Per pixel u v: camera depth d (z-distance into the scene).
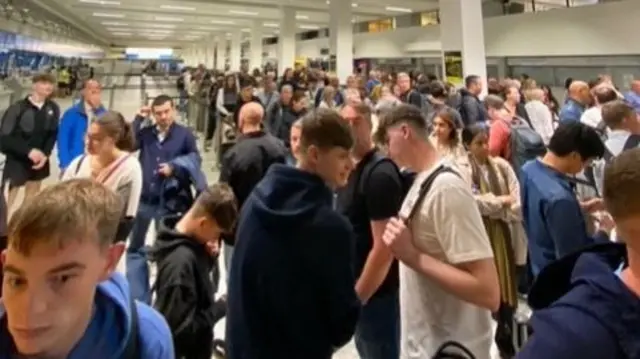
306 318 1.31
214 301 1.94
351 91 5.95
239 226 1.43
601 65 10.14
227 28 27.14
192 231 1.78
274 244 1.30
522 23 11.89
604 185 0.74
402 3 16.02
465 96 5.91
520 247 2.89
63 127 4.43
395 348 1.97
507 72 12.73
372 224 1.75
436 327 1.53
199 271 1.75
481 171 2.84
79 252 0.66
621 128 2.78
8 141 4.47
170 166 3.37
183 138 3.54
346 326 1.32
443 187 1.43
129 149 2.62
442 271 1.39
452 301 1.52
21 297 0.63
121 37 37.66
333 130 1.36
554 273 0.83
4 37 9.79
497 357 2.68
